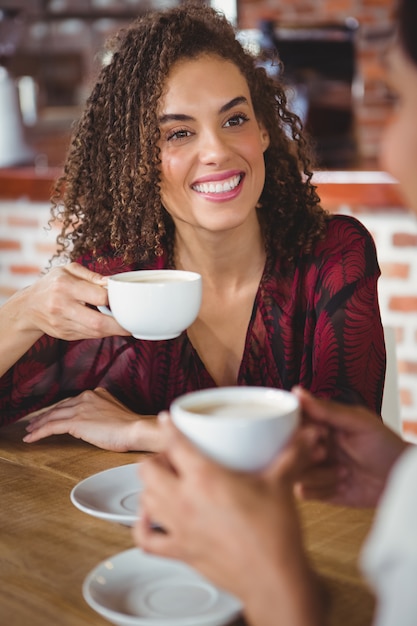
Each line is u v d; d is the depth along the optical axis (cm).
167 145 149
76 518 105
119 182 158
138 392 160
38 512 107
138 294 114
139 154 152
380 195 263
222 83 145
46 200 313
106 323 129
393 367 162
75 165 165
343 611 82
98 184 163
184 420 70
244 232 153
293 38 437
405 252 264
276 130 166
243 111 147
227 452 69
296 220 159
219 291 159
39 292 133
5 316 138
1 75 391
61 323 131
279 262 157
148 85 146
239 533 66
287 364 157
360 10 461
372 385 149
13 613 83
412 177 61
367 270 153
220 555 67
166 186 151
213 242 152
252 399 78
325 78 441
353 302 150
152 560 89
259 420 69
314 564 92
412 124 60
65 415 138
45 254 320
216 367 162
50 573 91
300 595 65
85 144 163
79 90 516
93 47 514
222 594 83
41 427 136
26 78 435
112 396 144
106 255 165
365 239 157
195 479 67
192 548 68
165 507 69
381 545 56
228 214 147
